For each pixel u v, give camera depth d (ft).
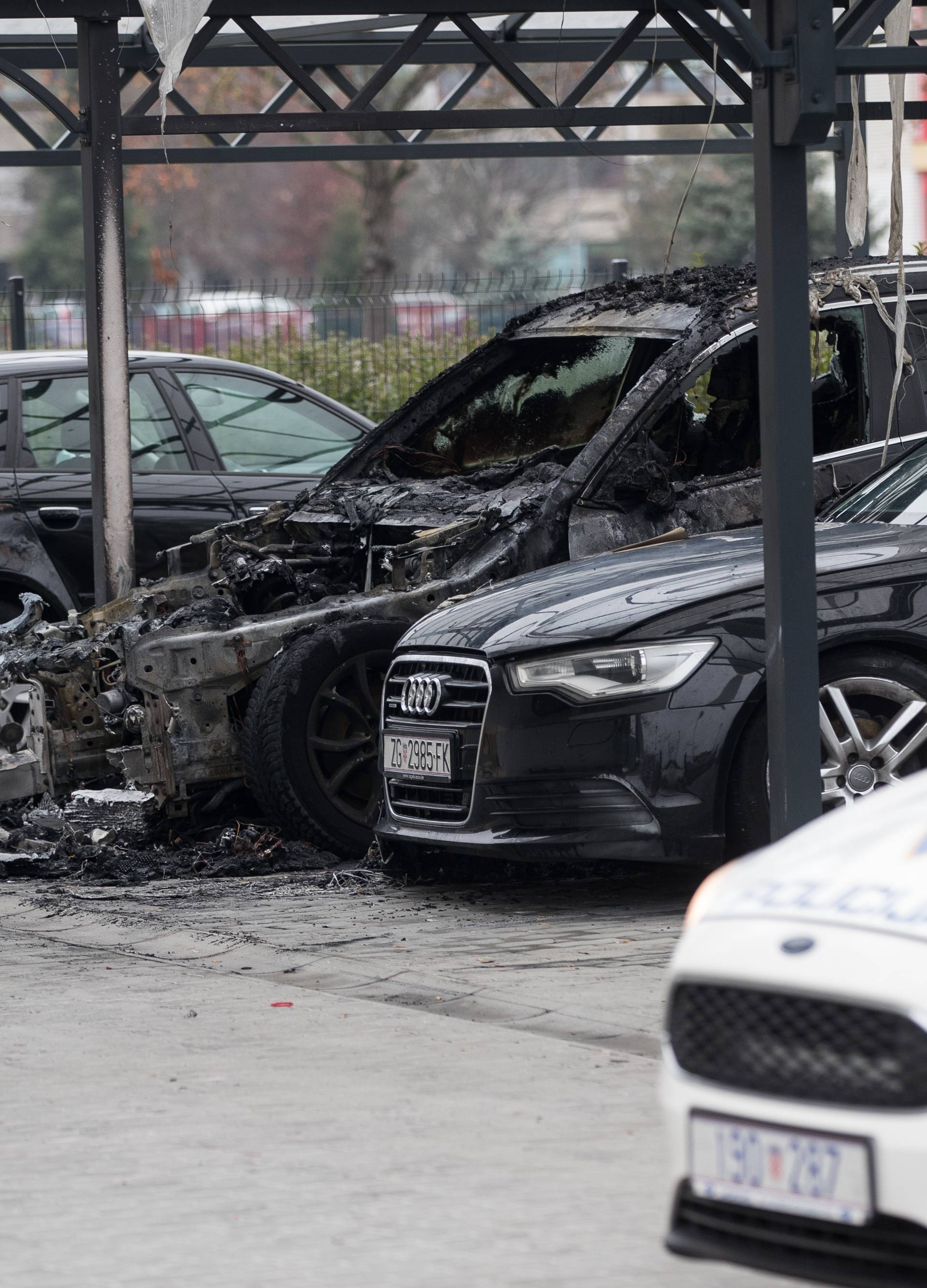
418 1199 46.55
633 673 78.84
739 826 79.56
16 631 106.52
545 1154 49.80
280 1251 43.27
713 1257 35.94
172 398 136.77
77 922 85.35
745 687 79.30
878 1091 33.78
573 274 213.25
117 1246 43.88
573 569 89.97
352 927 81.92
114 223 118.62
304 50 164.96
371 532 107.55
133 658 96.68
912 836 38.22
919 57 68.39
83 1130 53.11
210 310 212.02
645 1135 51.24
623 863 93.76
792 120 67.67
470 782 82.33
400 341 214.69
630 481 98.07
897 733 80.38
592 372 111.55
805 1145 34.45
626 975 70.18
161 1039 63.41
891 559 81.87
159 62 147.02
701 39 111.96
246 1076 58.39
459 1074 57.88
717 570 83.66
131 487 120.16
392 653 97.91
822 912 36.01
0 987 72.64
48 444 131.13
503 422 114.62
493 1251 42.96
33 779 101.09
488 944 77.25
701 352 101.19
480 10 123.75
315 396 145.48
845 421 105.50
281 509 112.68
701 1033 36.24
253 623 98.17
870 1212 33.73
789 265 69.21
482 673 81.92
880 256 110.83
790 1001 34.94
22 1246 44.09
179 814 99.14
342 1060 59.98
